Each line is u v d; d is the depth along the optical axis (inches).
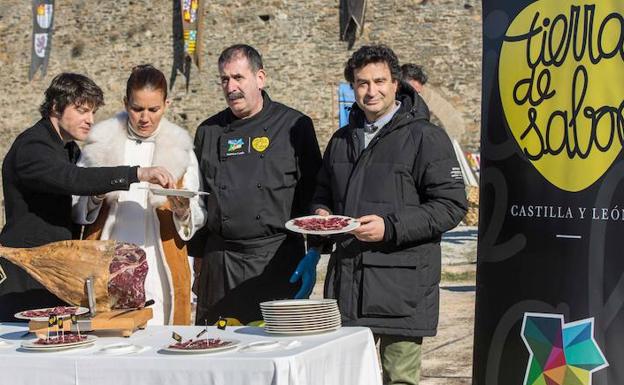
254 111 200.4
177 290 190.7
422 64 815.1
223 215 197.2
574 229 157.2
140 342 149.6
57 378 137.7
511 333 164.1
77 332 153.4
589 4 155.5
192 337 153.4
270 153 197.6
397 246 172.6
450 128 808.9
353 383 151.7
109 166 186.2
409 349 173.5
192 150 197.0
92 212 187.9
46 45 917.2
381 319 171.8
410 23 818.2
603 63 154.4
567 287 157.9
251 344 140.3
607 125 154.2
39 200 179.3
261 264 196.7
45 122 180.2
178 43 880.3
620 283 153.9
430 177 173.2
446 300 398.6
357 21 816.3
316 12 840.9
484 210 167.8
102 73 904.3
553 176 159.2
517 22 162.7
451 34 808.3
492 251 166.4
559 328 159.0
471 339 316.8
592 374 156.3
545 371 160.4
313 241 190.1
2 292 178.5
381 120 178.2
